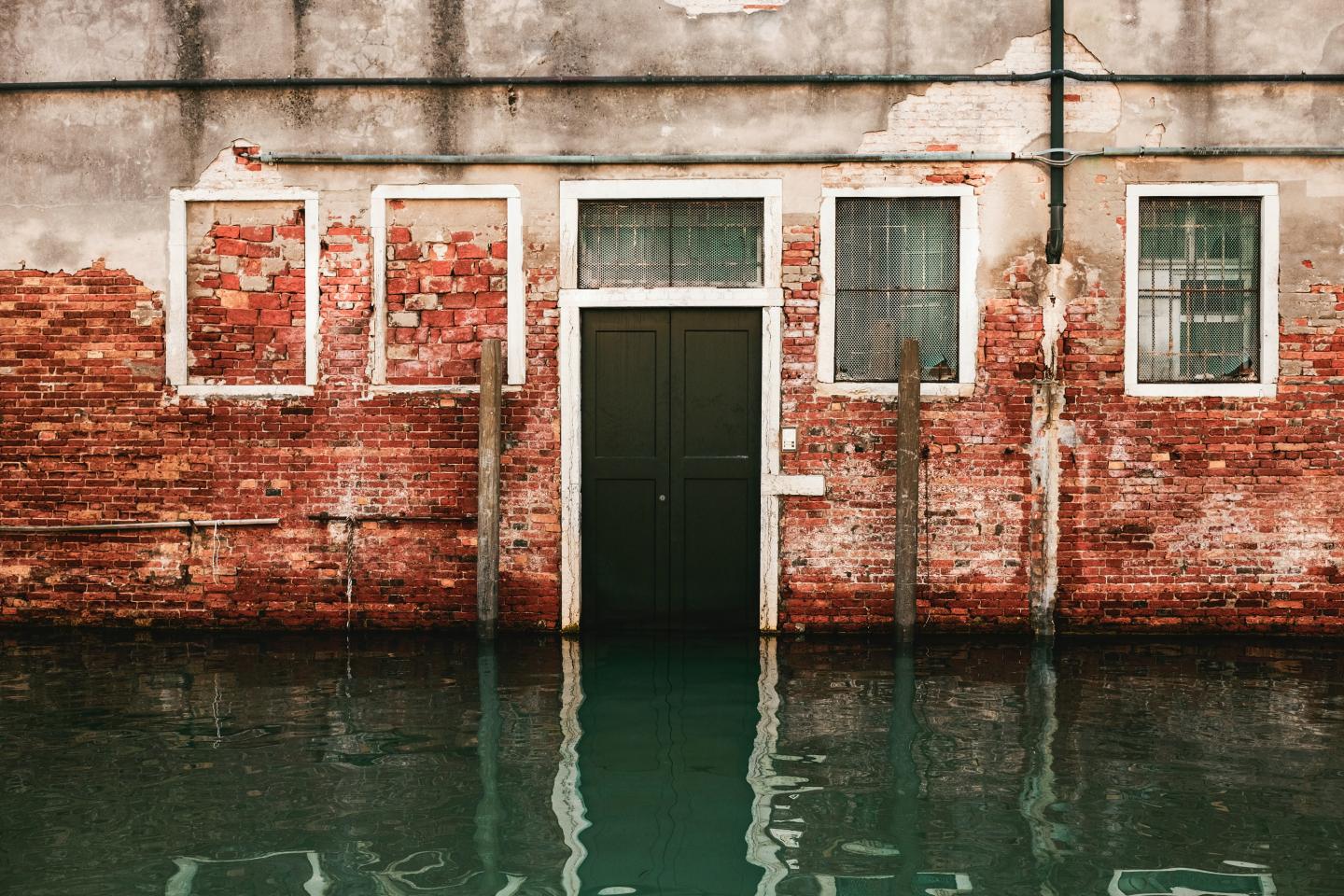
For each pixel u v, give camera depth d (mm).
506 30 6855
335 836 3893
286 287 6934
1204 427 6738
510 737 4891
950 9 6770
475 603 6867
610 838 3891
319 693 5520
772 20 6812
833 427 6809
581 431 6930
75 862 3676
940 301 6867
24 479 6953
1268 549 6727
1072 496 6754
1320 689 5574
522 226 6863
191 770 4480
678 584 6941
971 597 6773
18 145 6949
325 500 6898
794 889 3529
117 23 6902
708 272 6926
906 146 6797
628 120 6859
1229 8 6715
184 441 6910
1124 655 6277
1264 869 3650
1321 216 6742
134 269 6922
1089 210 6770
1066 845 3832
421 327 6918
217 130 6910
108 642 6570
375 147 6895
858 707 5305
